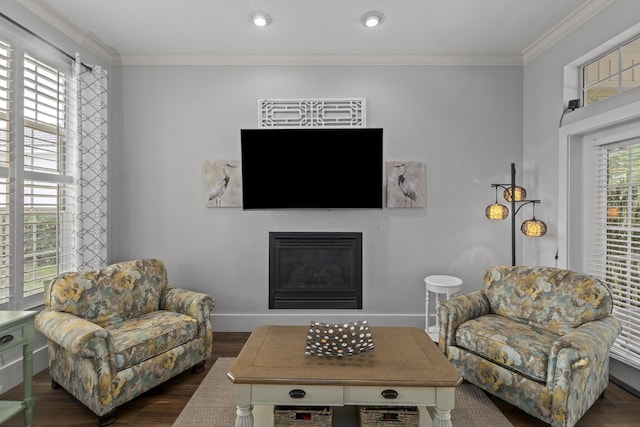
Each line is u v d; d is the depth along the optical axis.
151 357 2.16
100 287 2.36
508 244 3.34
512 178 2.98
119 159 3.30
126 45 3.10
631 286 2.36
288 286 3.38
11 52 2.29
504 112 3.33
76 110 2.84
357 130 3.09
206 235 3.34
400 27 2.80
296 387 1.58
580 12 2.56
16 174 2.34
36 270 2.52
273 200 3.22
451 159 3.34
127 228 3.32
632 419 1.97
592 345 1.81
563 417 1.76
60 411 2.04
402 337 2.08
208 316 2.57
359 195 3.20
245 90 3.31
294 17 2.65
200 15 2.62
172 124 3.31
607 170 2.55
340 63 3.30
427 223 3.34
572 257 2.74
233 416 2.00
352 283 3.36
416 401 1.58
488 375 2.11
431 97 3.32
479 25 2.78
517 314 2.40
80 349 1.80
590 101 2.70
